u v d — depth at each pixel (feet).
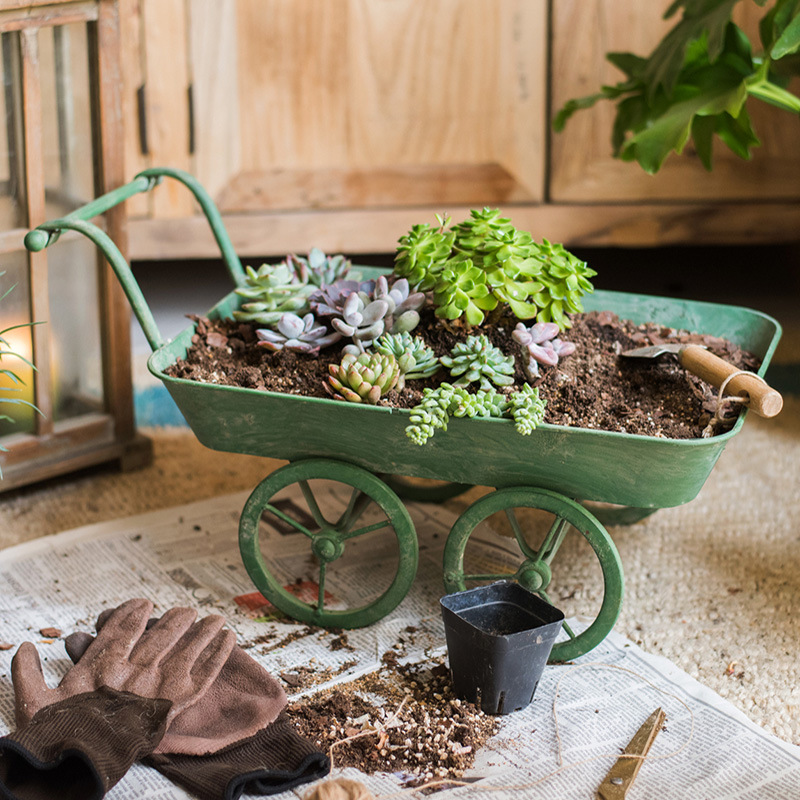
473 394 4.84
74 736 3.98
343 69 8.34
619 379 5.21
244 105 8.34
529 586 4.93
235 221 8.57
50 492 6.72
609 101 8.54
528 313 5.05
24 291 6.17
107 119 6.20
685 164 8.77
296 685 4.71
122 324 6.70
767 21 6.33
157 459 7.26
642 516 6.15
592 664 4.90
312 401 4.66
